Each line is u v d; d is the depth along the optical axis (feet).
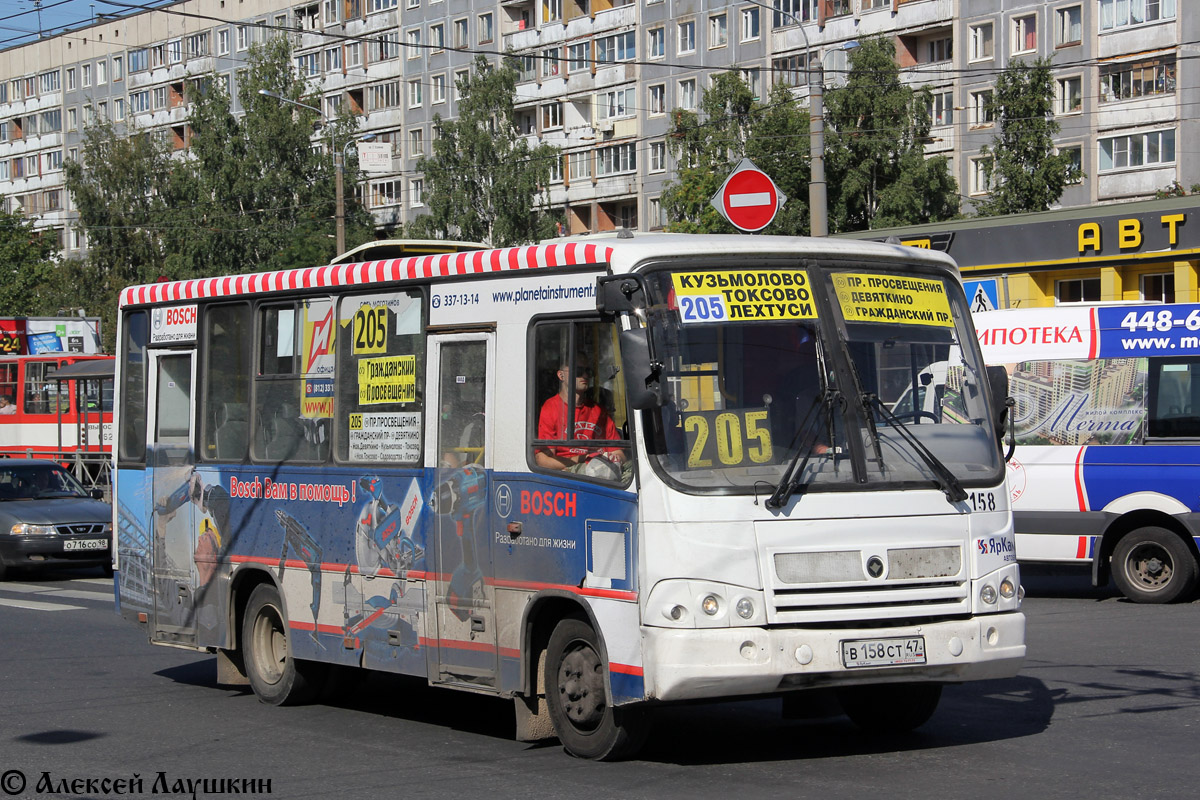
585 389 24.56
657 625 22.68
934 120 173.88
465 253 27.35
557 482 24.86
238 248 209.26
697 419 23.17
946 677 23.52
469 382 27.04
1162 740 25.82
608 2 212.84
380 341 29.30
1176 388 45.70
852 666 22.75
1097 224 65.92
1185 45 151.53
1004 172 125.29
